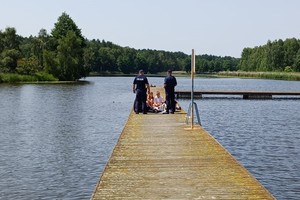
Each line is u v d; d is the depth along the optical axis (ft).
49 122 108.06
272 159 64.03
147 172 38.91
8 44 391.45
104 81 414.21
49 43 388.78
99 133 90.27
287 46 577.43
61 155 66.95
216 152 47.75
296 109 145.28
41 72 353.92
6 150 70.90
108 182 35.58
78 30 407.03
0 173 55.47
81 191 47.78
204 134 60.54
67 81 359.46
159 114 87.04
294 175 54.60
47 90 247.70
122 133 61.72
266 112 135.03
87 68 384.68
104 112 133.18
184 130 64.39
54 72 353.31
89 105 157.58
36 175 54.60
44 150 71.10
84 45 415.03
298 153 68.69
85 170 57.21
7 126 100.12
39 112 131.95
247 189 33.35
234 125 104.06
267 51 597.93
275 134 89.56
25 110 137.80
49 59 352.28
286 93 193.77
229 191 32.86
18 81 334.65
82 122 108.58
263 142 79.25
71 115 124.26
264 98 193.36
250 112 134.72
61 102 169.68
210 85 362.33
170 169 39.99
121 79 488.85
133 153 47.42
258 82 447.42
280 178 53.21
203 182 35.45
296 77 496.23
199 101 176.35
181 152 47.85
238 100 184.03
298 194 46.93
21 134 88.12
